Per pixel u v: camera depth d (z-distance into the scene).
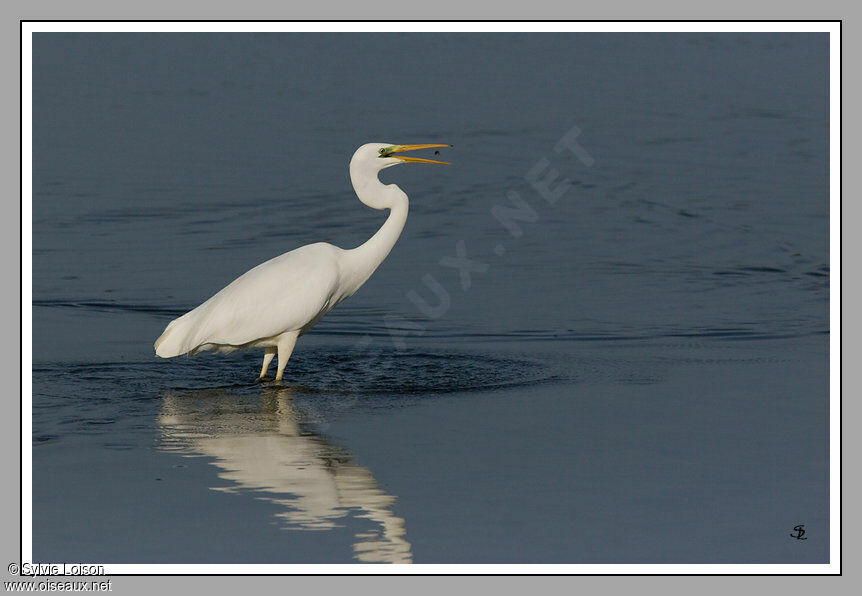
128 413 11.11
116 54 30.77
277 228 19.11
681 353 13.47
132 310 15.19
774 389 11.86
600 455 9.78
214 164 22.59
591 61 31.28
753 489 8.98
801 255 18.61
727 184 22.47
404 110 26.50
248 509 8.59
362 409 11.25
